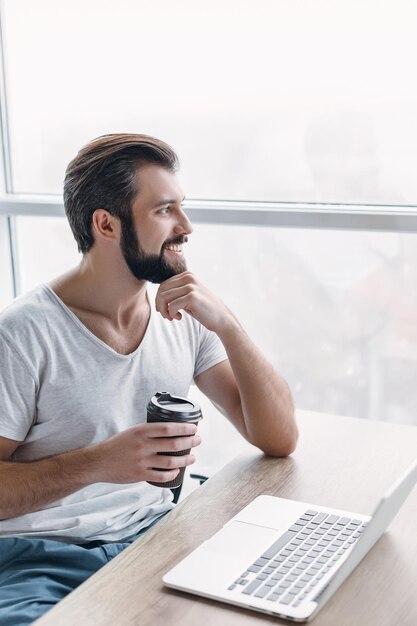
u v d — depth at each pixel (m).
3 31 2.48
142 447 1.34
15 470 1.42
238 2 2.24
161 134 2.38
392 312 2.28
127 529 1.56
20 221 2.59
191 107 2.34
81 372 1.54
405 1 2.10
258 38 2.24
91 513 1.54
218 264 2.40
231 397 1.70
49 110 2.49
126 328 1.62
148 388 1.63
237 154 2.32
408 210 2.17
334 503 1.38
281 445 1.58
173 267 1.59
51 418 1.53
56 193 2.54
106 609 1.08
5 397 1.48
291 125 2.25
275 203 2.31
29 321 1.52
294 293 2.36
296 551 1.21
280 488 1.44
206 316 1.56
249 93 2.27
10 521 1.49
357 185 2.22
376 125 2.18
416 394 2.30
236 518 1.31
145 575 1.16
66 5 2.40
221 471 1.51
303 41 2.20
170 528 1.30
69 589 1.36
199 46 2.30
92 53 2.41
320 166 2.25
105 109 2.43
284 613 1.05
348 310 2.32
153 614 1.07
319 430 1.70
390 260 2.24
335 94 2.20
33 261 2.61
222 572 1.15
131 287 1.59
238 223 2.29
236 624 1.05
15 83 2.50
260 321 2.41
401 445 1.62
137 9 2.34
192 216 2.33
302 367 2.40
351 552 1.10
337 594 1.11
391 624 1.05
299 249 2.32
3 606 1.26
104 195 1.55
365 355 2.33
